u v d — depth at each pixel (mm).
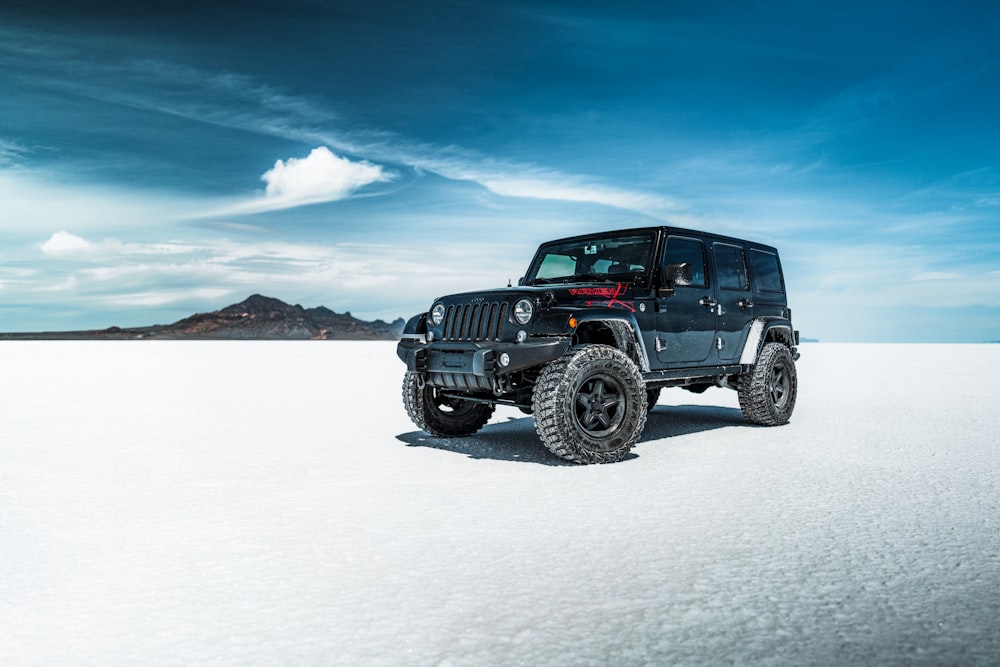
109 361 22156
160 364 20219
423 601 2328
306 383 12719
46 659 1934
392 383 12703
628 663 1848
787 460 4969
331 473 4637
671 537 3072
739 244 7141
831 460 4945
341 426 6949
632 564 2703
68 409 8391
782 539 3021
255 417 7633
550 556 2814
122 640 2055
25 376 14711
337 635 2062
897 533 3102
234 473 4621
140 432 6469
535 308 5285
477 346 5430
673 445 5785
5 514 3570
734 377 7105
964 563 2676
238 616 2221
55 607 2318
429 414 6340
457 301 5824
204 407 8633
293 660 1901
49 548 2986
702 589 2414
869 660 1854
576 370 5031
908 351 29406
